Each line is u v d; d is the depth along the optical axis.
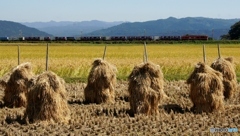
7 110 14.86
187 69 29.72
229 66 17.34
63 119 12.76
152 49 58.34
